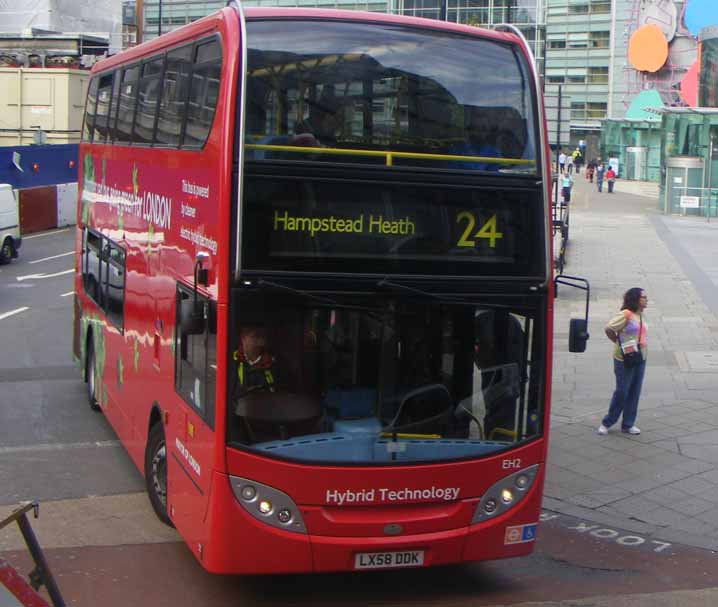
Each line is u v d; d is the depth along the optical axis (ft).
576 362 55.72
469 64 23.99
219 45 23.48
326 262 22.82
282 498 22.68
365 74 23.18
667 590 26.71
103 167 40.34
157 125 30.30
